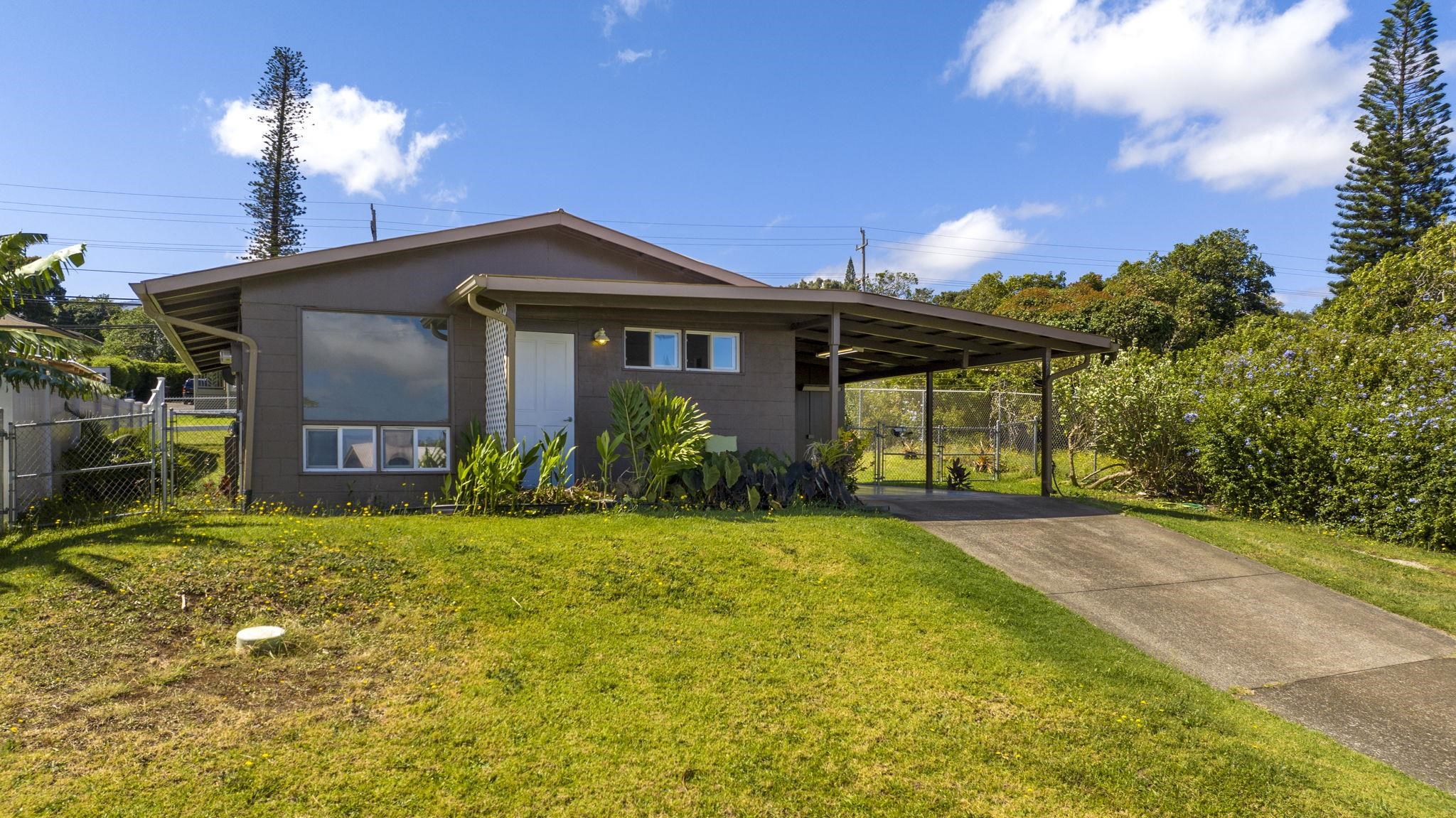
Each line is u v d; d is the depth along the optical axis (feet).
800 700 15.78
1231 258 142.72
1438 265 55.01
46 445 36.27
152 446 27.81
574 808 11.89
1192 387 46.03
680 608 19.60
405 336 31.89
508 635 17.46
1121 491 50.03
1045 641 19.62
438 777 12.34
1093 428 53.01
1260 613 23.40
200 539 21.58
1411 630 23.00
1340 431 36.22
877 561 23.59
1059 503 37.78
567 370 33.71
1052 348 40.57
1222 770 14.17
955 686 16.78
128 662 15.23
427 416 31.96
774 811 12.25
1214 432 41.16
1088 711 16.10
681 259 36.73
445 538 22.70
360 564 20.35
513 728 13.88
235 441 36.83
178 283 28.40
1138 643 20.68
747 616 19.52
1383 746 16.14
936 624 19.89
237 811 11.11
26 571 19.16
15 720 12.96
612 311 34.32
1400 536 33.76
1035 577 24.85
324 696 14.44
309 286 30.53
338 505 30.37
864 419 67.56
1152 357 54.03
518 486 28.35
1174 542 30.09
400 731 13.46
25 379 26.35
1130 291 122.31
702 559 22.44
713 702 15.37
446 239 32.27
